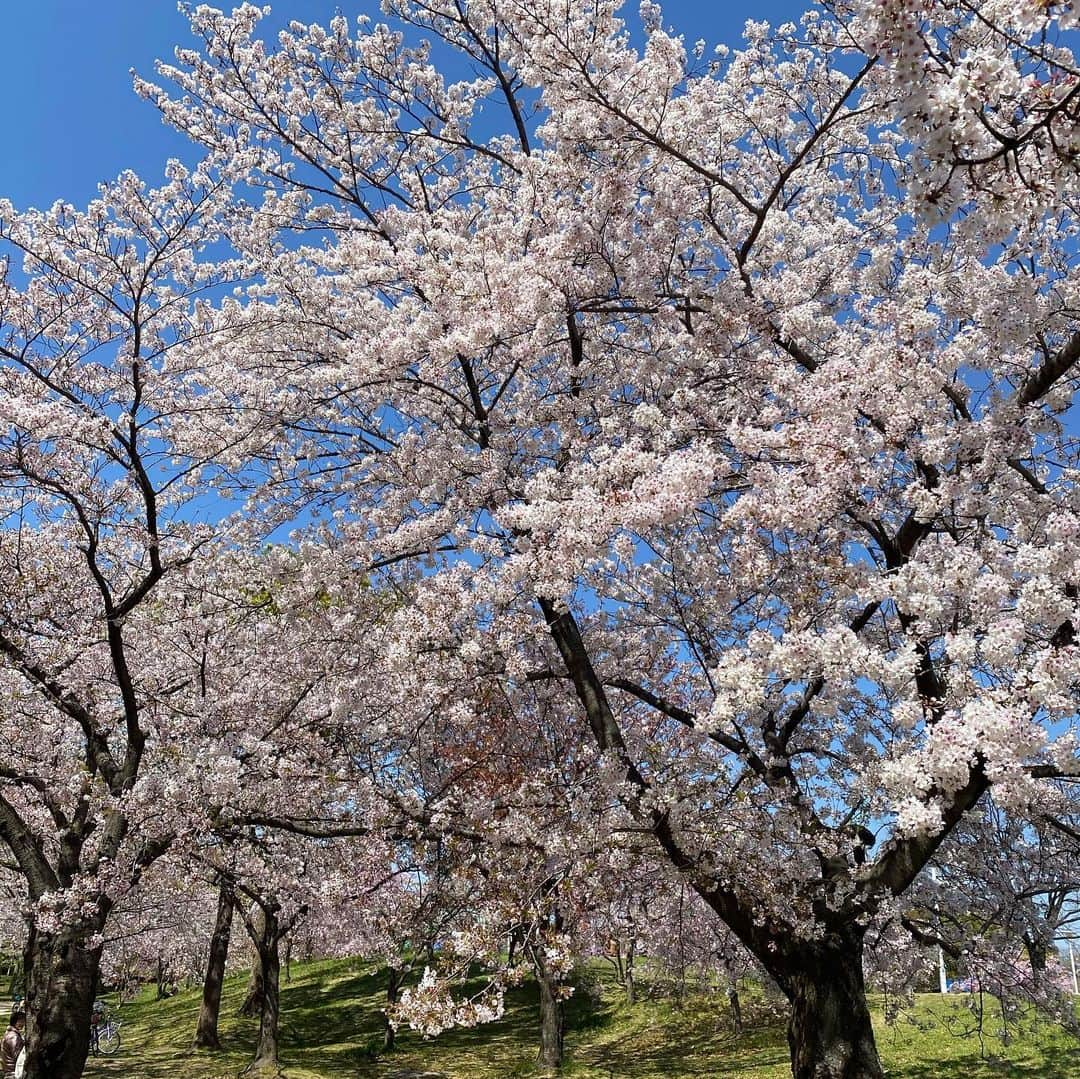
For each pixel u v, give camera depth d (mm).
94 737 8961
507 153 9438
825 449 4883
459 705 7336
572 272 7086
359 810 8625
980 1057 11734
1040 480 5691
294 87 9172
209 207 8078
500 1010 5602
